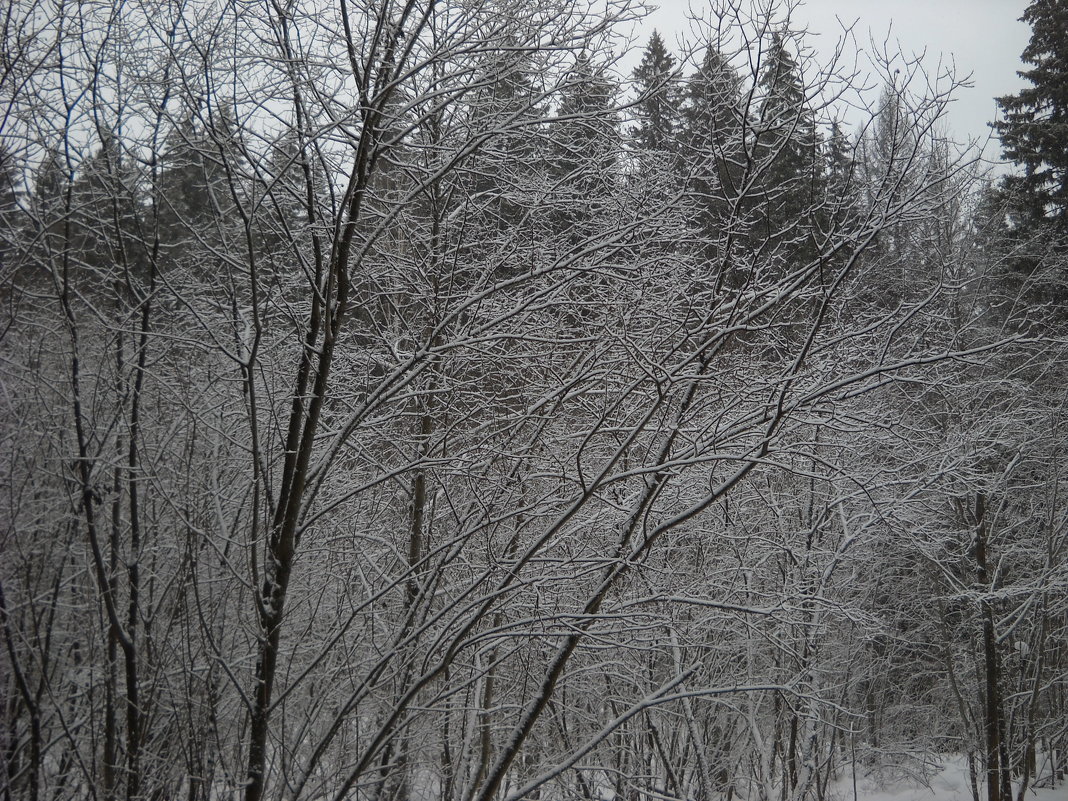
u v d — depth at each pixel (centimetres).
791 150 645
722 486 523
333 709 633
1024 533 1444
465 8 522
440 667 514
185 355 604
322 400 511
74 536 539
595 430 528
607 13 518
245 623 508
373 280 664
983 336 1080
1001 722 1426
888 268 922
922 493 1038
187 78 496
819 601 695
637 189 658
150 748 529
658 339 659
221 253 534
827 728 1098
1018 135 1714
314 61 506
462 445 733
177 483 575
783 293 534
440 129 631
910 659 1523
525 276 570
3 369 534
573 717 841
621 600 677
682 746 931
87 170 509
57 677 539
